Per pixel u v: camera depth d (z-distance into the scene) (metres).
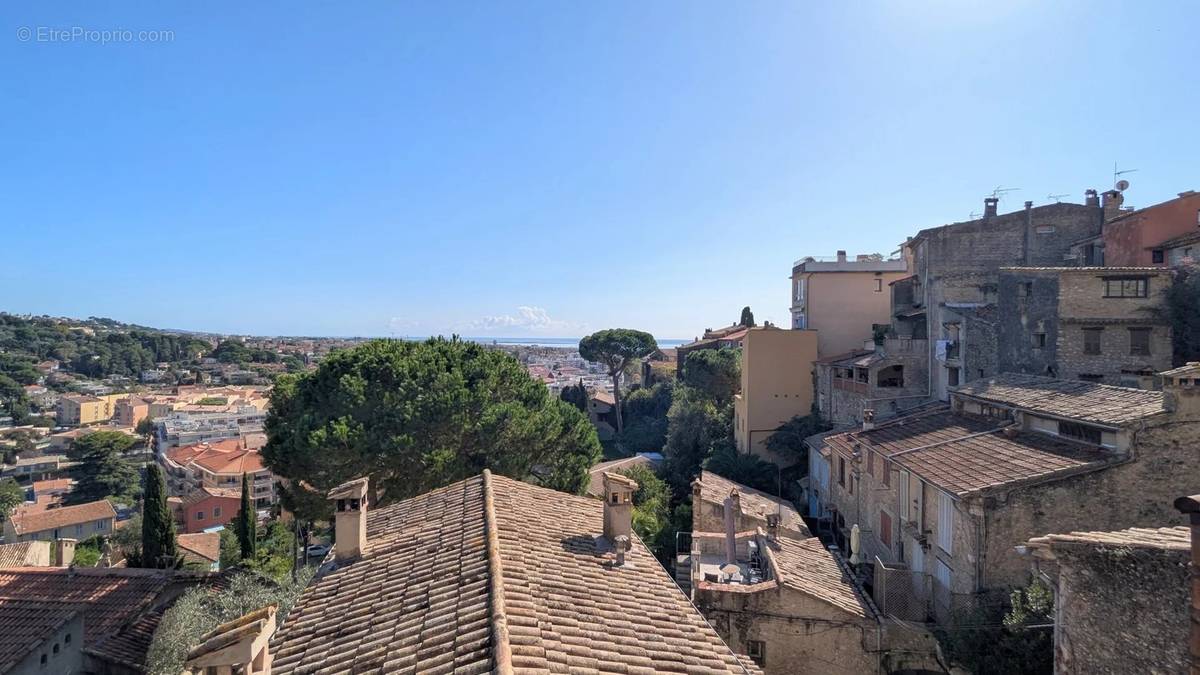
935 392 36.06
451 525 12.95
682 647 9.26
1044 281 27.23
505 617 8.45
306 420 24.66
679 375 75.69
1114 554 9.59
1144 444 15.09
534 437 26.94
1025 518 15.46
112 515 67.31
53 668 19.73
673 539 30.11
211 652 6.98
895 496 21.70
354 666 8.45
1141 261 30.41
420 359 27.50
